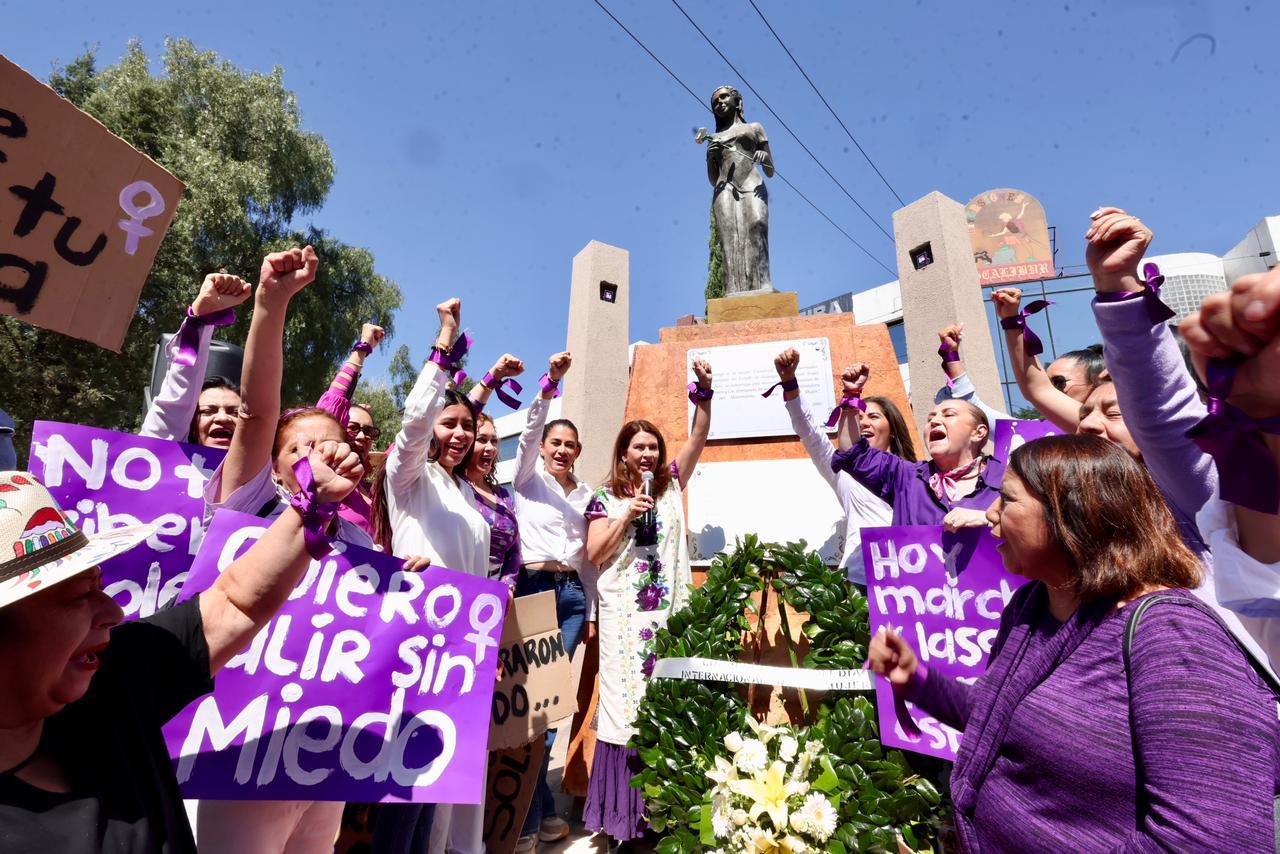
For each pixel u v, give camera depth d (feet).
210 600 4.95
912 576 9.26
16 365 41.34
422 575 7.58
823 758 8.56
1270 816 3.53
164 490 7.76
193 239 46.60
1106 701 4.26
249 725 6.46
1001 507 5.32
